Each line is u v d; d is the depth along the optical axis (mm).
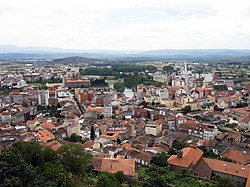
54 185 94125
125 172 147125
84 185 113375
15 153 109562
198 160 171375
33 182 91438
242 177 155625
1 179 89438
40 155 119312
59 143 198500
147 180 142875
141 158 175125
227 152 195625
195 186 143750
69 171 115875
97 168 149250
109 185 111875
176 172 163750
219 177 154750
